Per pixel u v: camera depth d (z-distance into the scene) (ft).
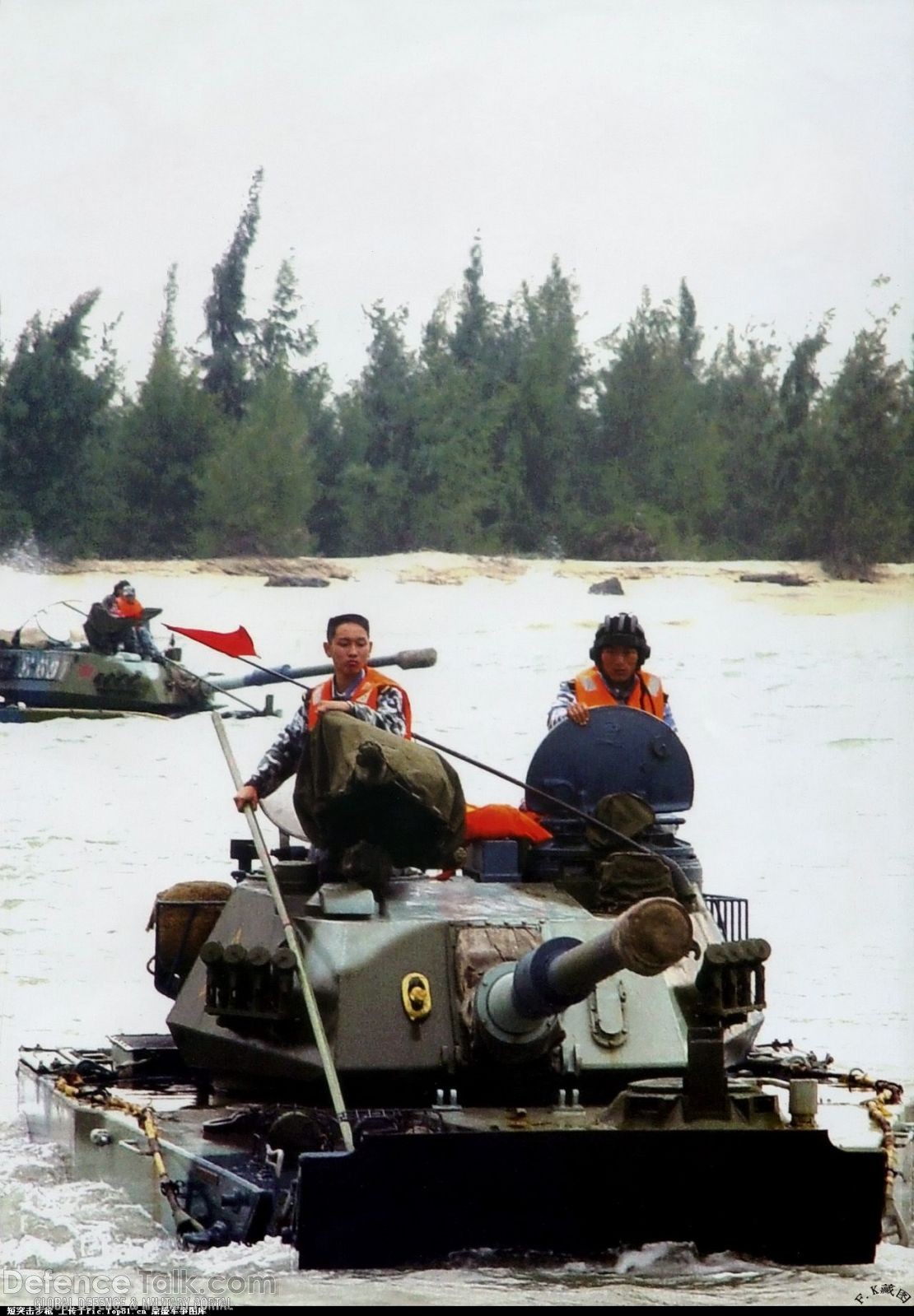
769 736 233.96
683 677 267.39
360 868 89.81
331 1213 75.25
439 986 87.25
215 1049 90.33
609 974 76.18
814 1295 74.18
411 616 295.28
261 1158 80.33
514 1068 86.58
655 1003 89.35
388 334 322.34
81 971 139.03
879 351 323.98
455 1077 86.22
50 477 308.19
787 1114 87.92
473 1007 85.92
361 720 91.61
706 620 300.61
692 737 232.53
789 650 284.00
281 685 265.13
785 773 216.13
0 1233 81.82
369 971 86.94
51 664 241.55
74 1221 83.10
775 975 141.08
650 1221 76.59
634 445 322.96
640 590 311.27
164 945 98.89
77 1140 90.63
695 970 92.68
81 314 311.68
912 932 153.07
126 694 241.76
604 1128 77.66
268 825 191.21
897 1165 83.41
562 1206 76.33
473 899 91.45
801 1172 77.10
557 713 100.73
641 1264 76.43
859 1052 120.37
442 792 90.53
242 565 307.78
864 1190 77.30
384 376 321.11
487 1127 79.05
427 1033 86.17
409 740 94.07
